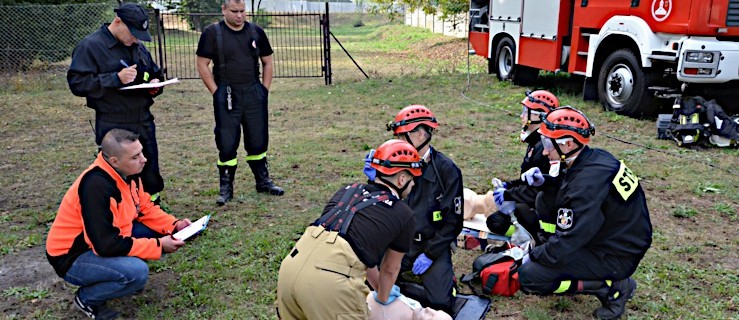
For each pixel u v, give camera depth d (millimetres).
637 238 3658
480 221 4820
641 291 4254
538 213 4172
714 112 8000
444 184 3748
